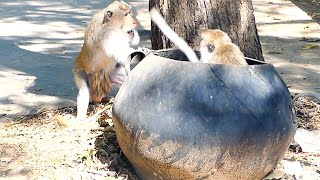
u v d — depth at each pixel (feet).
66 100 14.70
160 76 9.89
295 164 11.10
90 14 28.50
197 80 9.67
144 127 9.78
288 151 11.80
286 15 27.20
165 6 12.53
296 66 17.75
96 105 13.79
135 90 10.05
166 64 9.95
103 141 11.76
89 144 11.78
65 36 22.91
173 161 9.70
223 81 9.67
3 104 14.39
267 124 9.68
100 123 12.57
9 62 18.21
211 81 9.65
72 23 25.98
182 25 12.45
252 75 9.83
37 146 11.89
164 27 10.75
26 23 25.72
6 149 11.74
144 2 31.48
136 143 9.95
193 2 12.39
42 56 19.11
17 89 15.46
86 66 13.60
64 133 12.44
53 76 16.60
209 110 9.53
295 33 23.02
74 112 13.83
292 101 10.46
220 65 9.74
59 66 17.75
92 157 11.32
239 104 9.60
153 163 9.90
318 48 20.22
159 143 9.68
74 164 11.21
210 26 12.43
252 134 9.59
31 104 14.40
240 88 9.68
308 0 31.40
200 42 11.52
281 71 17.16
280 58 18.76
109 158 11.30
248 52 12.75
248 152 9.64
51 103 14.48
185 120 9.55
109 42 13.19
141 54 11.15
